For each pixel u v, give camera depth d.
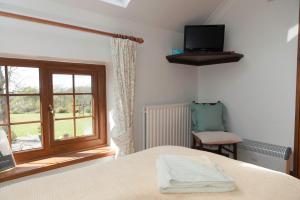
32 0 1.71
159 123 2.58
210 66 3.06
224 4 2.73
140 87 2.50
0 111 1.76
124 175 1.20
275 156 2.33
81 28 1.85
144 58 2.52
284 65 2.32
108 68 2.35
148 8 2.29
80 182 1.12
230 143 2.35
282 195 0.97
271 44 2.41
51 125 2.03
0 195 0.99
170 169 1.16
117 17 2.25
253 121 2.63
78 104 2.22
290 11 2.25
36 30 1.74
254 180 1.11
